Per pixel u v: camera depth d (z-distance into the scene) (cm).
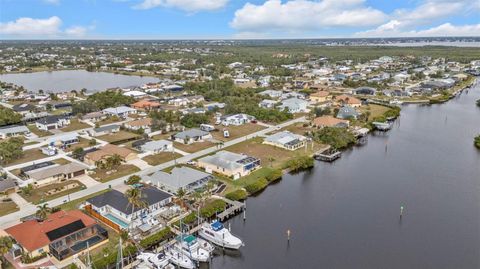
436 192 8412
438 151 11369
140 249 5925
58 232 5822
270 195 8294
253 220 7175
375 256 6031
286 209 7638
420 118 15800
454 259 5944
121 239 5856
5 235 6009
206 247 6081
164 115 14462
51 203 7356
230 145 11369
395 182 8994
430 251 6162
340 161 10544
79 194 7788
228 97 18562
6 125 13700
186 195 7638
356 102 17462
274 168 9581
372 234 6681
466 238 6538
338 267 5762
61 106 17000
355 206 7756
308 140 11938
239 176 8950
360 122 14288
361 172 9669
